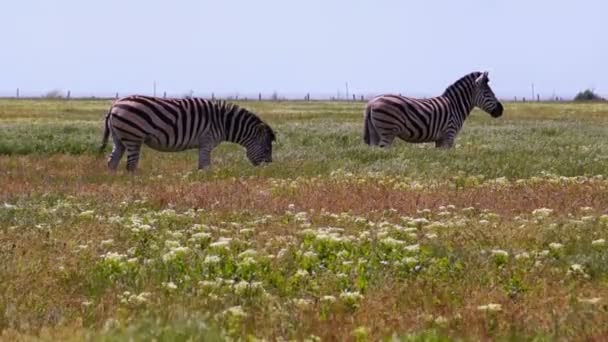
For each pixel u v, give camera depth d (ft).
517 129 383.45
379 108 263.29
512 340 79.87
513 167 211.41
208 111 230.27
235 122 234.79
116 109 224.94
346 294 93.09
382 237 121.49
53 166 233.76
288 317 86.69
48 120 488.02
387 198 163.02
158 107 224.94
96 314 89.40
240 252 116.37
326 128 387.14
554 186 177.47
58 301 94.27
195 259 111.55
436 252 114.93
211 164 236.02
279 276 102.53
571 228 129.39
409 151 243.19
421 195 166.40
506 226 132.77
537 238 123.75
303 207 156.15
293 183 182.80
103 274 104.63
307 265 107.86
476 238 123.95
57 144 282.56
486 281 101.40
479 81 276.82
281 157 250.16
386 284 99.50
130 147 225.35
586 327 82.58
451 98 273.54
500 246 120.57
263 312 88.79
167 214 145.69
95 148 280.51
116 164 228.84
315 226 135.54
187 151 281.95
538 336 80.23
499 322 85.46
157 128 224.74
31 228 135.64
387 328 83.41
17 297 94.63
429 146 281.33
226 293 96.84
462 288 98.32
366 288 98.43
